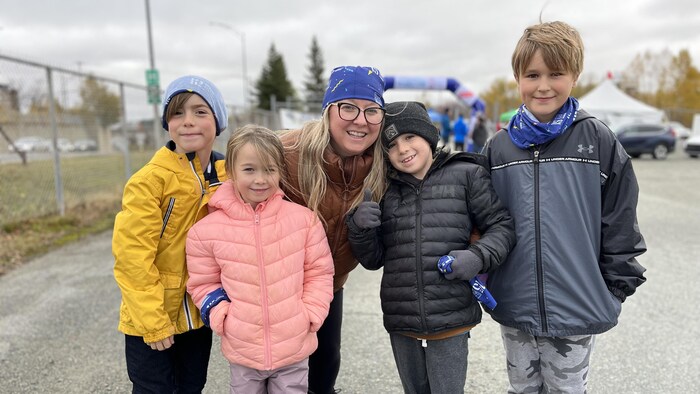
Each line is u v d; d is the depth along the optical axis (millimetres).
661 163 16531
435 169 1976
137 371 1881
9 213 6129
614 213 1828
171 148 1938
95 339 3225
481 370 2814
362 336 3289
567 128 1850
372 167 2018
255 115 18719
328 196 2043
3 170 6027
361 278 4625
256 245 1838
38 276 4539
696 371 2742
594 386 2609
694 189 10156
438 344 1911
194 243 1844
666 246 5457
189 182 1899
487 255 1796
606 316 1834
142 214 1769
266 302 1826
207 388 2662
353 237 1909
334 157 1968
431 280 1882
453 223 1899
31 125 6414
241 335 1814
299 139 2068
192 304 1953
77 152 7660
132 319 1767
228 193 1897
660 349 3010
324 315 1915
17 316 3598
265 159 1835
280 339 1834
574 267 1827
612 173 1812
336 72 1942
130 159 9891
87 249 5508
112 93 8789
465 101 8594
